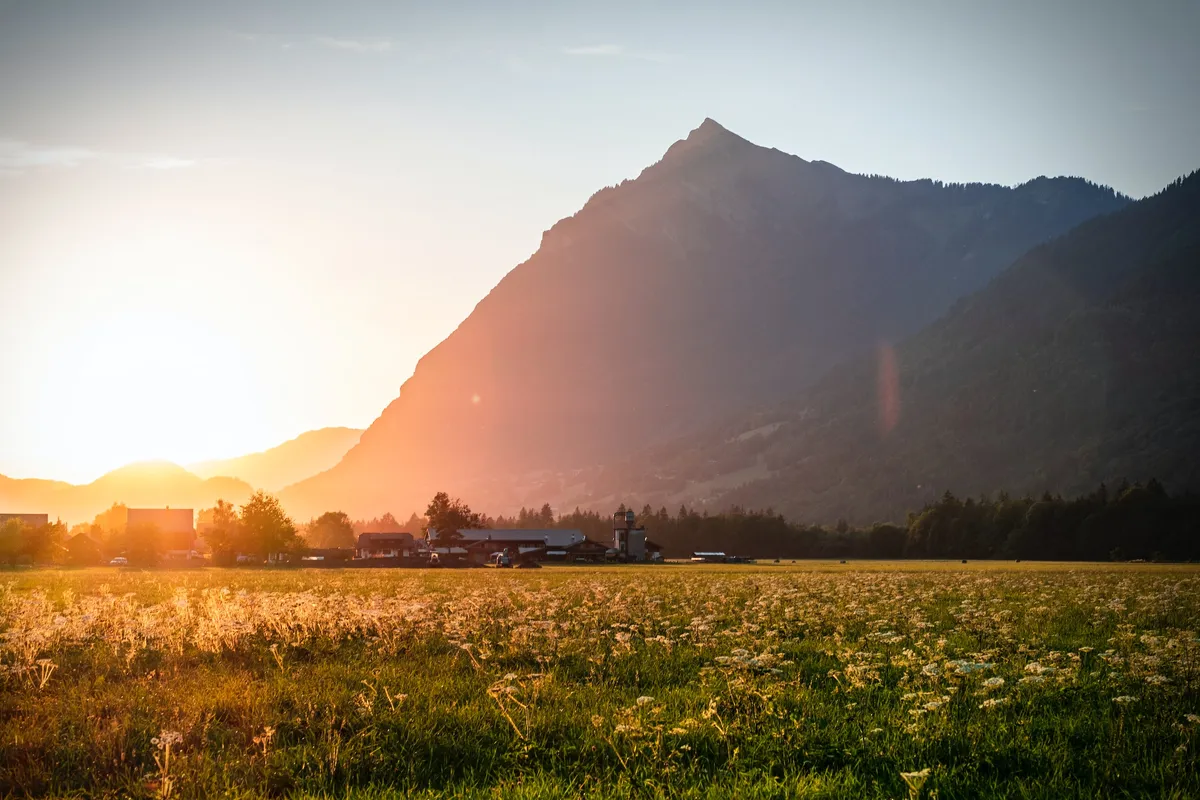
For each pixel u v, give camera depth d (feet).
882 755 44.80
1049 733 49.65
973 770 42.73
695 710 52.95
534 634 81.25
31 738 47.50
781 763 43.65
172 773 41.78
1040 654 77.36
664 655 75.87
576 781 41.32
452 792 40.24
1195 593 156.87
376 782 41.73
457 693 58.70
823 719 51.80
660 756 43.70
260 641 81.25
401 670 66.90
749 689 53.83
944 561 598.34
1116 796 40.24
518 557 496.64
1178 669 63.67
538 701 55.98
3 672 60.54
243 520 480.23
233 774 42.09
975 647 83.41
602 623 103.30
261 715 51.80
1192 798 39.24
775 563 548.72
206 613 97.30
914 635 87.66
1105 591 166.40
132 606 98.02
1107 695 59.57
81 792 40.29
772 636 86.33
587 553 570.46
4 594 144.66
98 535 594.65
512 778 41.32
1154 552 582.76
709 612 114.73
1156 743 47.60
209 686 60.44
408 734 48.06
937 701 49.52
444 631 87.15
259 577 255.29
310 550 590.55
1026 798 39.34
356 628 88.07
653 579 246.27
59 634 78.23
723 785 40.34
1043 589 177.58
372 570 390.63
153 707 54.03
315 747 46.24
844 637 90.07
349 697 56.65
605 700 56.90
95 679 63.31
